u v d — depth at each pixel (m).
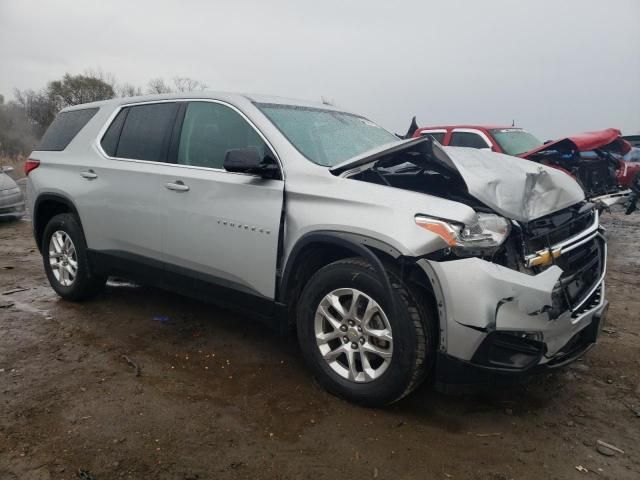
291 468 2.59
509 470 2.62
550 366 2.98
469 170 3.22
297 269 3.38
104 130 4.68
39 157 5.19
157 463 2.59
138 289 5.46
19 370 3.55
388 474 2.57
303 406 3.16
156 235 4.10
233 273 3.65
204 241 3.77
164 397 3.23
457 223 2.78
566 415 3.16
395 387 2.94
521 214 3.04
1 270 6.26
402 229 2.88
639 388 3.49
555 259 3.10
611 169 8.63
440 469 2.61
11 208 9.44
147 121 4.38
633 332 4.49
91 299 5.07
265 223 3.43
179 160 4.04
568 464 2.68
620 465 2.68
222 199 3.66
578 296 3.21
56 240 5.02
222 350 3.96
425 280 2.90
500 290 2.74
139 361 3.74
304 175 3.34
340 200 3.14
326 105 4.43
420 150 3.23
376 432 2.90
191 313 4.74
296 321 3.42
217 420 2.98
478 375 2.81
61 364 3.66
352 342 3.13
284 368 3.68
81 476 2.47
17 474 2.47
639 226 10.12
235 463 2.61
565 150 7.66
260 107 3.80
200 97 4.07
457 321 2.76
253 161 3.29
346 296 3.19
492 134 9.15
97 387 3.33
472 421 3.06
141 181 4.18
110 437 2.79
